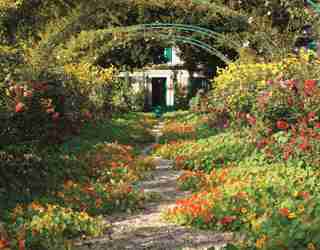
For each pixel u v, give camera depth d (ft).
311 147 35.73
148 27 86.48
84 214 27.99
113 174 40.78
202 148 50.55
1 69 38.73
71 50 78.59
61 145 49.21
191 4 63.46
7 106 36.40
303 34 66.74
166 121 103.76
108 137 64.44
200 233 25.49
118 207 32.01
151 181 42.06
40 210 27.45
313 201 24.04
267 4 68.33
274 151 40.98
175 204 33.42
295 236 18.78
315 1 56.49
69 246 23.29
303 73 44.86
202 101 92.07
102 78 89.30
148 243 24.36
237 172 37.11
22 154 38.22
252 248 19.51
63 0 57.06
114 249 23.65
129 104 134.72
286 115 43.73
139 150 59.98
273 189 28.81
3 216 26.76
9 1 55.36
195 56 136.15
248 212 25.90
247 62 67.36
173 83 152.56
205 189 35.06
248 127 51.26
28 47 55.36
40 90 41.91
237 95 55.36
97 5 57.72
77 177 38.96
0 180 32.76
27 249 22.25
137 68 138.62
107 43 90.63
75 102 60.13
